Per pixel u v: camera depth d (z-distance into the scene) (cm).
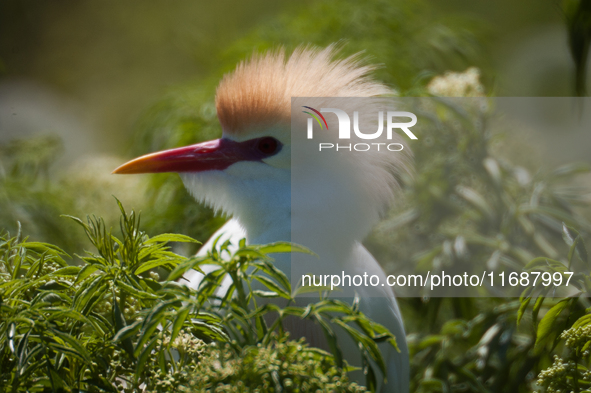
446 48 1012
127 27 1850
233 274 228
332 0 1027
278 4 1634
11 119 1453
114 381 256
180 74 1714
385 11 1002
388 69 867
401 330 511
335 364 239
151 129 910
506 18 1903
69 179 805
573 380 278
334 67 463
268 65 461
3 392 235
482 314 557
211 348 236
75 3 1908
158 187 807
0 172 759
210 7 1675
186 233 735
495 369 564
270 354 222
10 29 1855
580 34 410
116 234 723
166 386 241
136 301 277
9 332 238
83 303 248
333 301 238
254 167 456
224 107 459
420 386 584
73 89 1805
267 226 461
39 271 270
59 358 245
